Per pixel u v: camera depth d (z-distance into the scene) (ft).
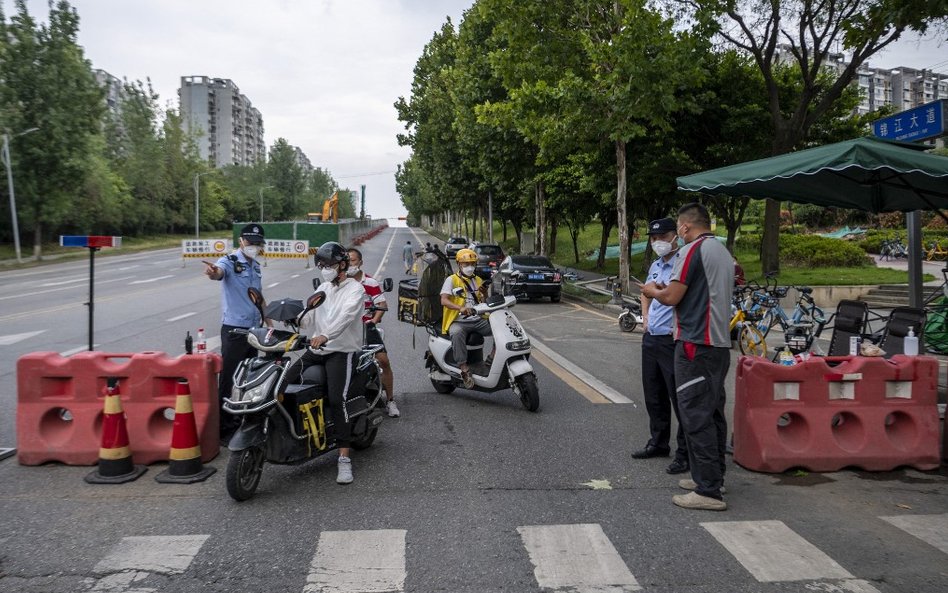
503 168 97.81
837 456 16.88
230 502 14.79
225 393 19.40
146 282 85.97
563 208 105.81
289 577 11.28
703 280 14.17
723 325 14.25
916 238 26.30
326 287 16.55
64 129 133.18
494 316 23.47
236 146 542.57
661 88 54.49
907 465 17.06
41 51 132.46
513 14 62.49
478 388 24.08
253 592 10.80
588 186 79.41
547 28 63.52
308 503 14.73
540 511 14.24
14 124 127.13
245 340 19.49
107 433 16.08
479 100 92.89
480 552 12.22
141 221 225.56
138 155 223.92
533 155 96.27
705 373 14.26
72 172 136.56
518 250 166.61
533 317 55.72
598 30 61.26
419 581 11.14
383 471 16.94
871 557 12.06
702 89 69.72
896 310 24.40
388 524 13.52
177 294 69.10
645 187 75.41
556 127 62.13
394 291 74.23
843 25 54.70
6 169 126.00
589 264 122.21
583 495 15.23
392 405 22.48
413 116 147.13
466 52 94.48
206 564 11.74
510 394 26.08
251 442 14.65
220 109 522.88
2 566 11.58
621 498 15.03
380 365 22.22
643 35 53.72
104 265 128.36
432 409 23.61
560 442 19.47
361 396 17.37
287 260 139.44
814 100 71.00
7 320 47.88
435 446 19.12
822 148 18.61
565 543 12.62
